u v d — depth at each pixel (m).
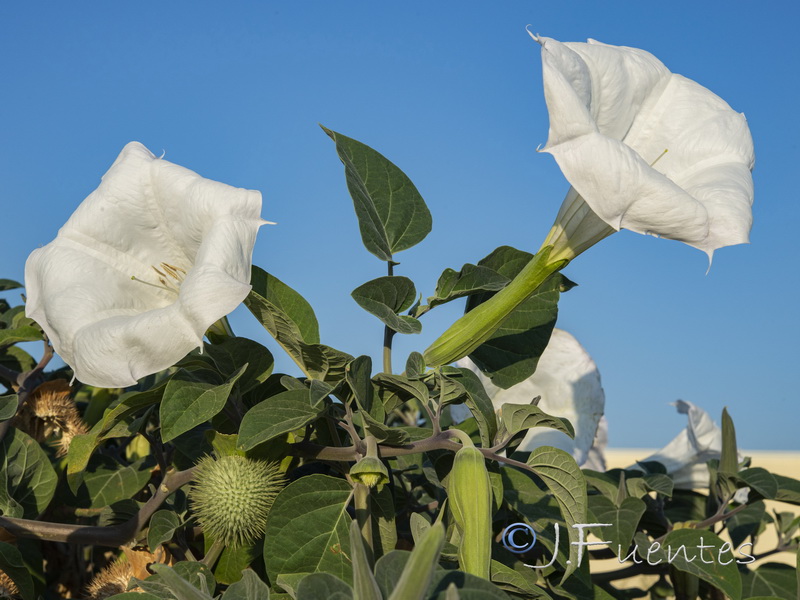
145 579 0.33
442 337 0.35
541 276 0.34
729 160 0.36
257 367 0.34
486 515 0.28
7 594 0.35
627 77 0.37
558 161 0.27
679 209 0.27
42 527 0.34
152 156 0.36
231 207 0.31
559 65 0.30
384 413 0.34
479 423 0.33
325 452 0.32
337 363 0.33
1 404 0.37
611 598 0.35
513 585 0.30
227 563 0.33
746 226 0.30
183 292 0.28
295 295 0.36
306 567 0.30
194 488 0.32
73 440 0.34
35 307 0.33
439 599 0.22
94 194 0.35
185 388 0.31
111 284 0.34
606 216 0.28
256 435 0.29
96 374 0.29
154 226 0.35
